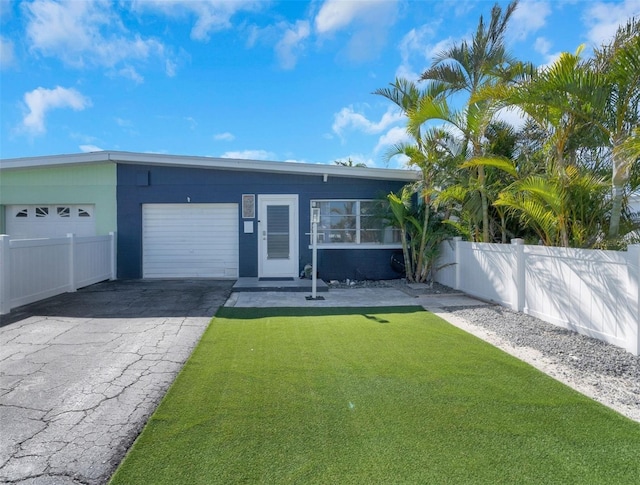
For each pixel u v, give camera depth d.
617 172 5.34
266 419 2.88
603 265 4.83
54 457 2.42
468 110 7.52
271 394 3.32
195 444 2.55
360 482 2.16
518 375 3.75
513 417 2.91
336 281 10.52
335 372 3.83
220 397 3.25
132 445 2.55
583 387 3.49
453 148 9.20
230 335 5.14
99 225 10.59
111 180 10.58
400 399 3.22
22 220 10.81
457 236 9.27
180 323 5.76
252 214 10.60
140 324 5.68
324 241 10.71
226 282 9.89
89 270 9.29
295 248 10.65
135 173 10.57
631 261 4.41
